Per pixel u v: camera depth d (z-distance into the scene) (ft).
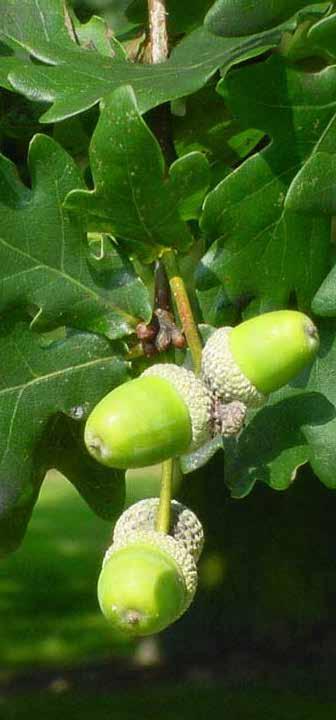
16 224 1.00
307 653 4.86
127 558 0.87
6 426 1.03
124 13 1.36
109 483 1.11
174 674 4.95
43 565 6.41
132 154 0.94
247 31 0.97
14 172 1.00
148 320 1.01
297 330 0.87
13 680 4.97
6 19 1.15
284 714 4.51
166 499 0.91
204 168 0.95
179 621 5.02
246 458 1.04
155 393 0.86
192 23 1.29
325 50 0.96
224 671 4.90
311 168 0.97
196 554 0.93
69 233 1.00
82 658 5.14
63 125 1.18
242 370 0.87
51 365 1.03
